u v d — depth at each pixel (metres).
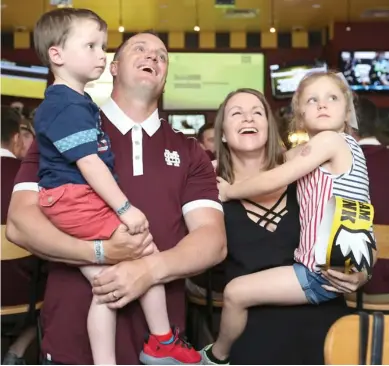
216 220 2.00
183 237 2.01
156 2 7.94
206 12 8.45
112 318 1.86
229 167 2.42
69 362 1.92
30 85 8.95
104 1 7.89
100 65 1.90
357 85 8.79
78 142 1.75
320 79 2.24
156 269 1.81
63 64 1.87
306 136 2.48
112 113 2.03
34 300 2.63
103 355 1.85
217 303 2.93
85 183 1.81
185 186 2.03
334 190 2.10
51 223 1.84
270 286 2.12
